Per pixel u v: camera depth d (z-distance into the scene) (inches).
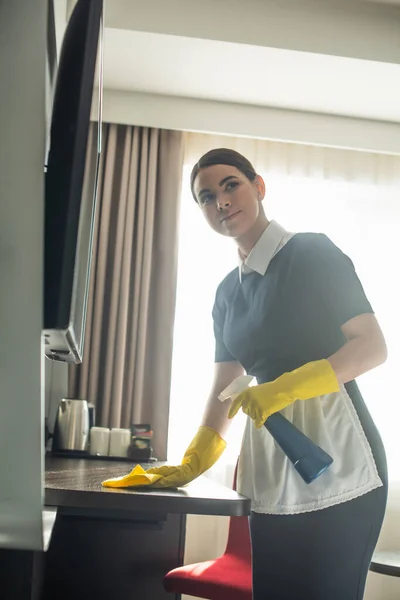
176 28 107.3
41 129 26.8
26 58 27.6
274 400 50.3
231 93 125.1
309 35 110.8
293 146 133.6
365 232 132.9
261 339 56.6
